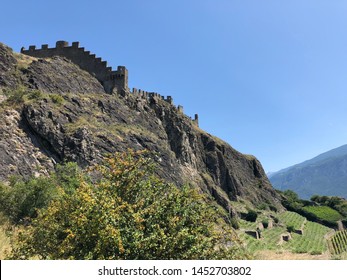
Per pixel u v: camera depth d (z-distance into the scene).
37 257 11.14
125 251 8.26
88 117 52.19
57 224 9.67
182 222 9.49
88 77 66.06
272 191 123.88
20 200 22.59
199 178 83.75
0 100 44.81
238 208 93.31
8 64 52.44
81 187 10.11
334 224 122.81
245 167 118.31
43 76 54.81
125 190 10.41
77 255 8.45
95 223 8.30
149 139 60.62
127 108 65.25
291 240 84.38
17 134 40.91
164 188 10.91
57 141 43.28
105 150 47.53
